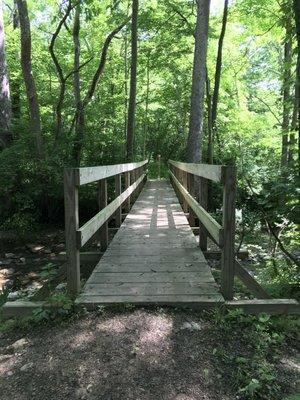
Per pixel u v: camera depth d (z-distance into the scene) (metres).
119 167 7.00
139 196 13.23
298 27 4.92
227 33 18.14
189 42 18.23
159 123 34.09
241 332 3.53
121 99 20.92
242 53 22.19
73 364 3.09
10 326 3.73
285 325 3.68
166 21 17.20
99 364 3.08
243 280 4.43
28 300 4.11
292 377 2.98
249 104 24.48
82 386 2.87
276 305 3.82
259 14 14.11
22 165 11.82
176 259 5.36
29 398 2.79
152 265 5.07
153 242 6.34
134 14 16.09
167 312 3.78
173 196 13.20
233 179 3.88
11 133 13.29
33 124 13.14
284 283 5.07
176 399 2.75
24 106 18.14
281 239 6.20
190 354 3.19
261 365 3.06
